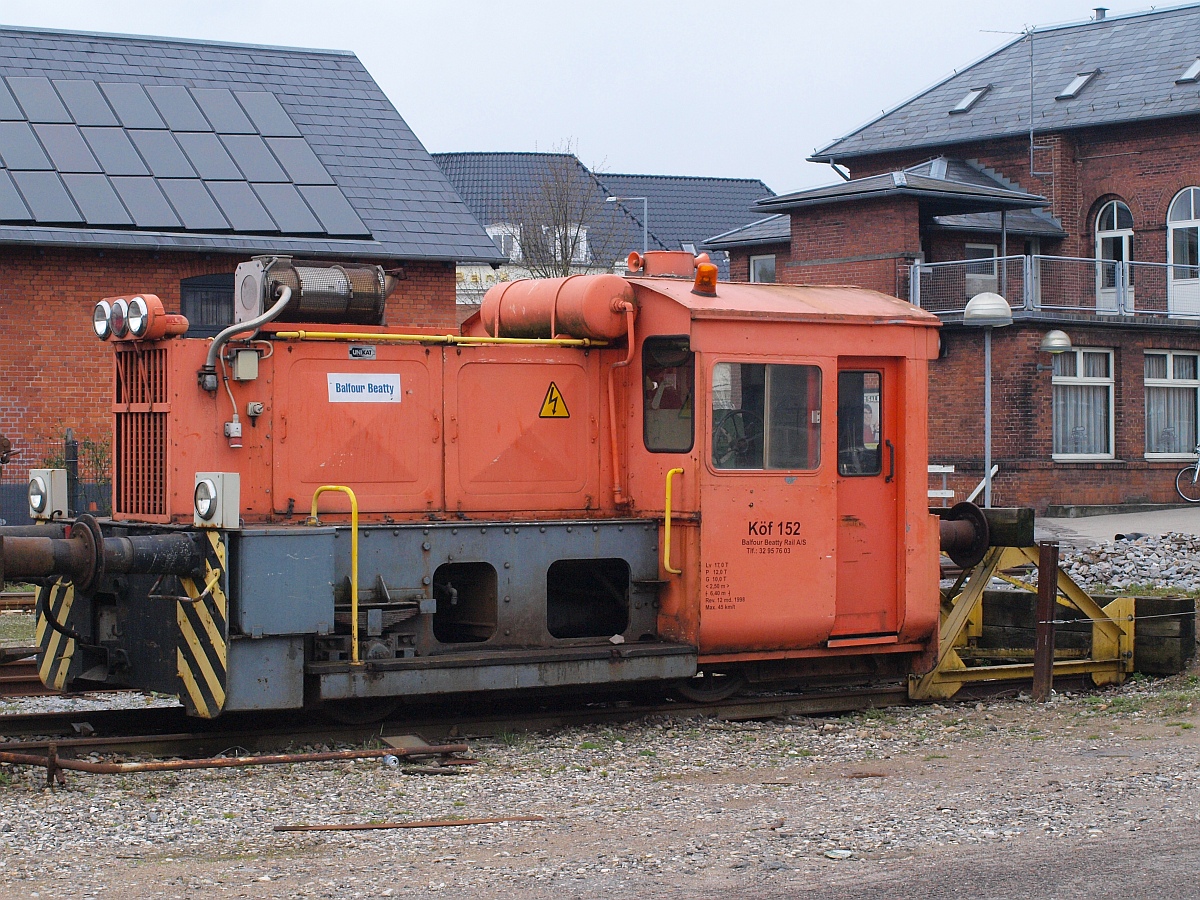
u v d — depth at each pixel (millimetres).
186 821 7012
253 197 23766
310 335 9172
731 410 9672
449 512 9625
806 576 9938
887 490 10438
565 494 10016
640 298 9953
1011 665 11633
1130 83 32969
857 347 10156
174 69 26438
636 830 6867
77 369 22453
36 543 7984
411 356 9539
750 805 7441
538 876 6055
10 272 21969
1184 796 7461
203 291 23250
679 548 9703
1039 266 26938
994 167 34094
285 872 6125
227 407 8922
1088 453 27844
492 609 9406
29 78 24578
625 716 9977
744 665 10359
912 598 10422
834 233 29922
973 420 27375
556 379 9984
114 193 22703
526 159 55000
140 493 9148
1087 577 17297
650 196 54062
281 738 8945
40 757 7945
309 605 8477
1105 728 9758
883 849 6473
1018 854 6355
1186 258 31344
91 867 6191
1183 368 29297
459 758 8664
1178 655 11711
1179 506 28406
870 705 10742
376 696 8852
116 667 9070
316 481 9211
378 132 26844
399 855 6410
